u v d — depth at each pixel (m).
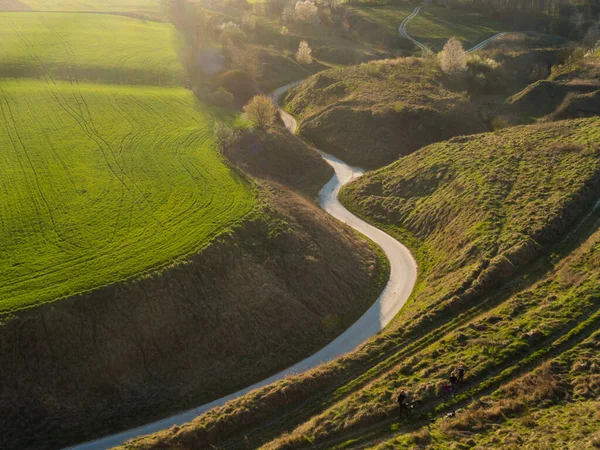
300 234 51.91
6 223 47.19
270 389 34.78
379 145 83.88
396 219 62.53
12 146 63.50
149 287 40.84
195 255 44.16
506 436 27.53
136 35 120.94
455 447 27.36
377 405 31.50
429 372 33.91
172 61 106.12
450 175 63.38
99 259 42.88
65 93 83.75
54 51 101.19
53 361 36.56
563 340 34.28
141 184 56.12
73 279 40.38
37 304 37.84
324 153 85.88
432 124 87.25
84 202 51.47
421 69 110.31
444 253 52.19
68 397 35.69
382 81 103.31
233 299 43.31
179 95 91.00
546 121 89.81
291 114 101.94
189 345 40.09
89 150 63.94
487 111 99.19
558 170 57.62
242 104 97.19
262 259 47.59
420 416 30.59
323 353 42.16
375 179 70.38
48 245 44.44
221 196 54.81
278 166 75.19
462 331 37.38
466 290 42.53
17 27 116.06
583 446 25.19
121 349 38.12
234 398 37.34
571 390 30.38
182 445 31.16
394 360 36.69
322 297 47.06
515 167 60.59
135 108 81.56
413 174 67.44
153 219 49.22
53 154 61.97
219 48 120.62
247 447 30.97
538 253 45.47
